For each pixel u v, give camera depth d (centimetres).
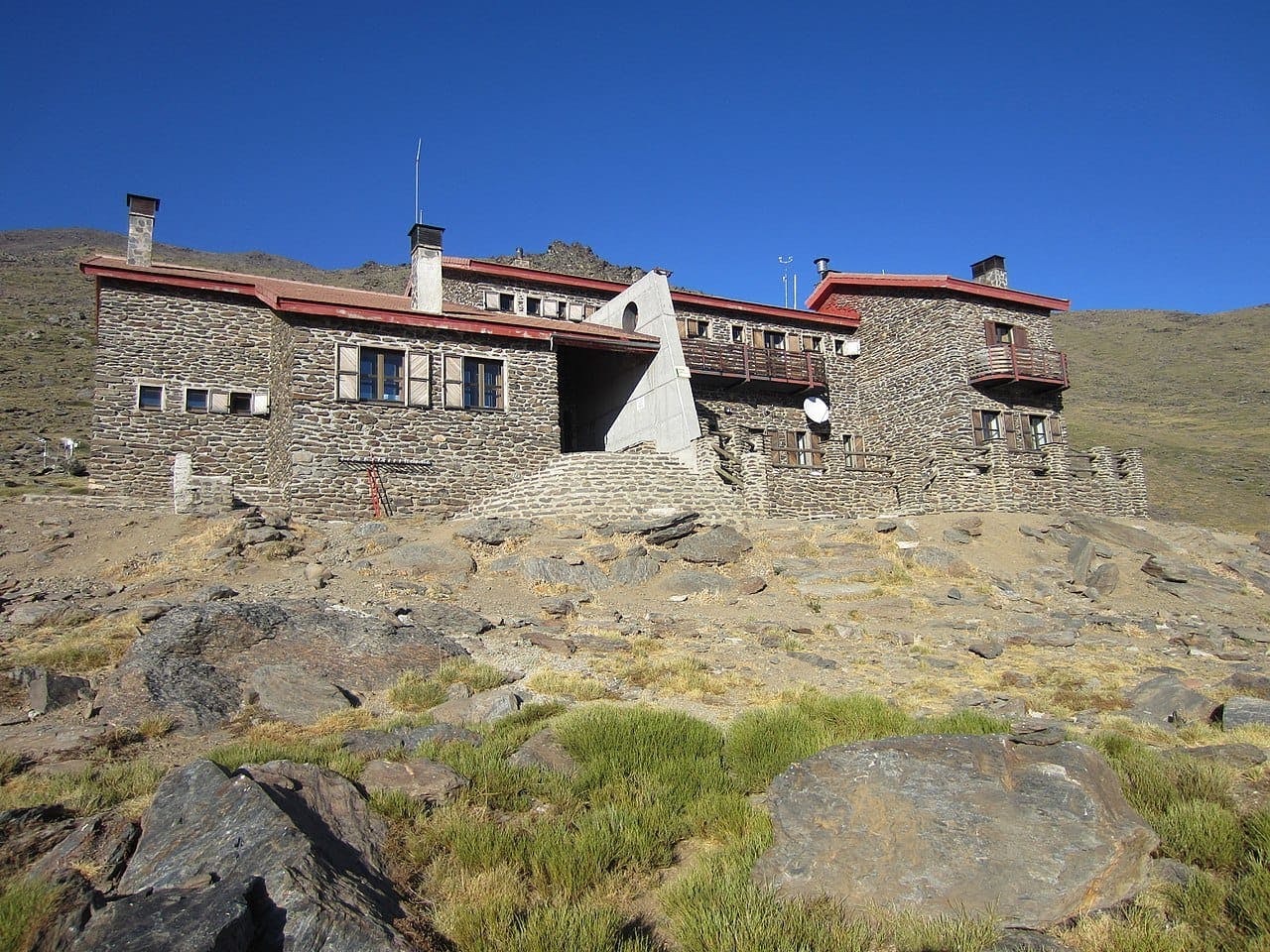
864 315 3166
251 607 1132
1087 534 2217
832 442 2639
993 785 597
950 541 2028
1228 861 597
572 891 571
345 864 558
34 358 4762
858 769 623
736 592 1606
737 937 494
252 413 2230
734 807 688
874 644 1373
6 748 800
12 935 461
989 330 2953
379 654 1105
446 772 718
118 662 1038
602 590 1556
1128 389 8469
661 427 2417
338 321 2048
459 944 506
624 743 805
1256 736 914
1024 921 529
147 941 437
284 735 866
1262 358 9169
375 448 2033
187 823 582
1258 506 4097
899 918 526
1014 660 1320
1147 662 1352
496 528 1739
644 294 2588
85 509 1870
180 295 2216
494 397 2241
